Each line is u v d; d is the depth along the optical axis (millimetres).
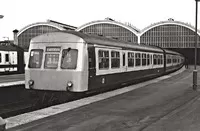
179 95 14250
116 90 16438
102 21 68125
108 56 15070
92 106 10938
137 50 19938
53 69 12656
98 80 13930
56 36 12984
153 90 16406
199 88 17641
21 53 35344
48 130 7430
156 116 9180
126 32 68188
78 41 12531
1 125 4809
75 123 8188
